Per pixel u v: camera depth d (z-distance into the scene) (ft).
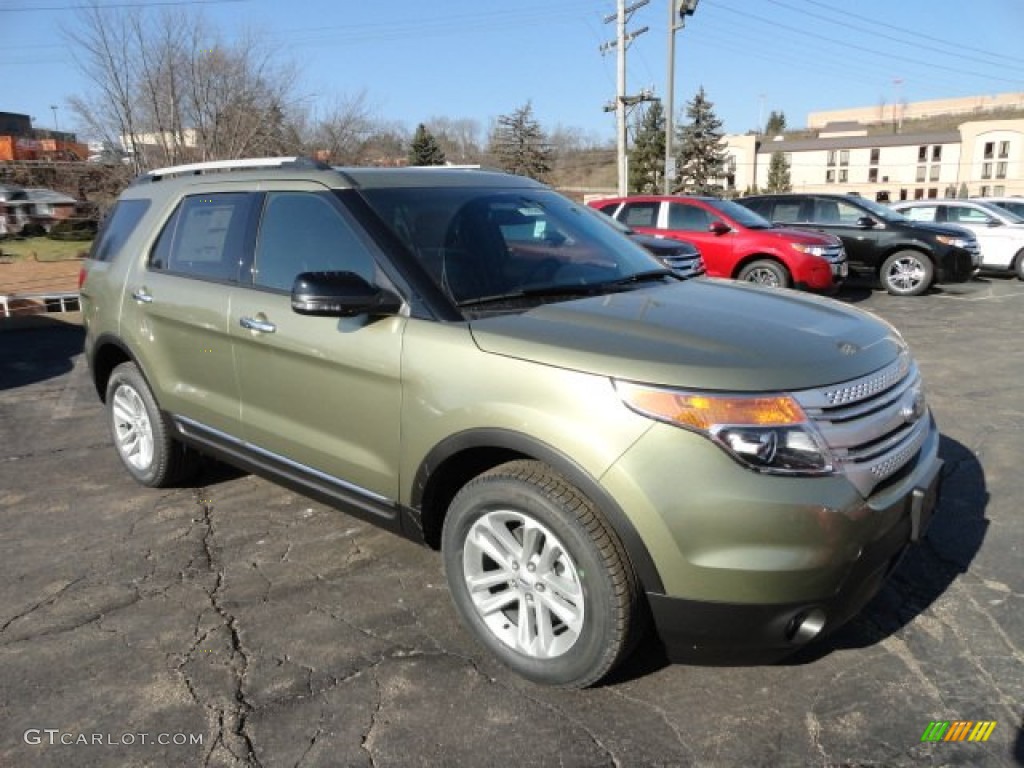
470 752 8.17
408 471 9.82
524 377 8.63
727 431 7.72
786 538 7.69
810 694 8.95
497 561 9.27
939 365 24.82
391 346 9.78
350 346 10.21
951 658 9.52
